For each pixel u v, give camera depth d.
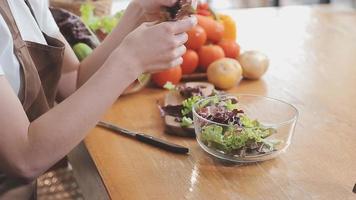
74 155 1.06
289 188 0.89
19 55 0.98
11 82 0.98
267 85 1.31
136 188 0.90
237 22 1.85
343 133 1.06
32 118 1.02
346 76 1.35
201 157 0.99
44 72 1.08
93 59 1.21
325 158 0.97
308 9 2.00
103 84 0.93
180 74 1.31
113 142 1.05
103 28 1.42
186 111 1.09
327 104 1.19
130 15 1.16
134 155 1.00
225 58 1.33
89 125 0.93
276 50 1.55
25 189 1.01
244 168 0.95
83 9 1.46
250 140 0.95
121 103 1.22
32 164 0.92
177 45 0.96
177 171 0.94
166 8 1.00
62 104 0.93
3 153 0.90
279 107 1.08
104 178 0.93
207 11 1.43
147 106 1.21
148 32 0.95
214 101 1.06
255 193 0.88
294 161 0.96
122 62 0.94
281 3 2.47
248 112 1.08
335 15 1.92
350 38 1.65
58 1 1.58
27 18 1.07
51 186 1.57
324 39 1.65
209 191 0.88
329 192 0.87
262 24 1.82
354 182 0.90
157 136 1.07
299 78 1.35
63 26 1.33
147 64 0.95
